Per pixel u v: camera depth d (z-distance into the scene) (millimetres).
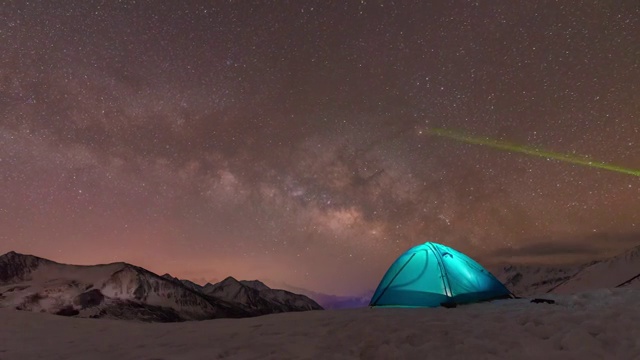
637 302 8578
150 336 9320
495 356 6148
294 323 9633
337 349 7191
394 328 8023
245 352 7148
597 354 5848
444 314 9453
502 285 12273
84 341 9016
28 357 7617
